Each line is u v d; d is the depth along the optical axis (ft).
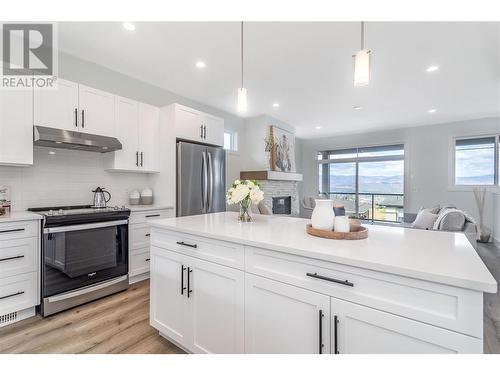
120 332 6.18
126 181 10.97
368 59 4.89
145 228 9.61
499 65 9.95
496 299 8.09
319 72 10.74
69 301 7.31
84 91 8.61
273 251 3.92
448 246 3.77
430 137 19.86
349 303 3.23
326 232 4.27
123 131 9.82
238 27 7.64
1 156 6.86
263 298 4.03
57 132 7.72
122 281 8.66
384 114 17.08
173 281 5.42
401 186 21.48
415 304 2.81
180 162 10.59
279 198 19.85
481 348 2.48
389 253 3.38
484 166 18.07
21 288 6.61
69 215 7.29
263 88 12.55
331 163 25.38
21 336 5.98
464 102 14.48
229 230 4.99
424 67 10.14
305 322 3.61
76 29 7.72
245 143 18.43
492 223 17.08
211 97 13.85
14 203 7.88
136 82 11.35
